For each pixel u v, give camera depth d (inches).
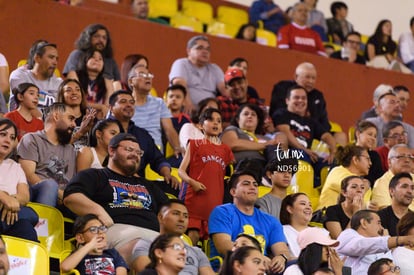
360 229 556.4
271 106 770.2
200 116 619.2
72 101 623.5
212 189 580.4
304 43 944.3
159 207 530.9
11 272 472.7
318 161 719.7
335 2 1049.5
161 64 869.2
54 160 554.9
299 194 567.5
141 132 618.2
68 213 534.0
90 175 527.5
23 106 607.8
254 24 989.8
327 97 936.9
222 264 488.1
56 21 823.1
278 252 547.8
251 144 665.6
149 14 980.6
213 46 892.0
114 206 528.1
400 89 835.4
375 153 687.7
